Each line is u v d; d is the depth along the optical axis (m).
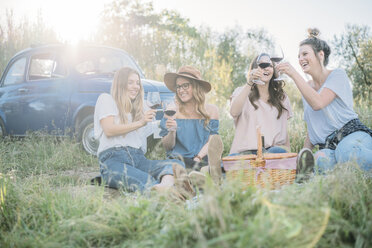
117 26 12.13
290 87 10.99
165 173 3.43
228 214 2.05
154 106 3.96
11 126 7.03
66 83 6.30
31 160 5.27
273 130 3.85
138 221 2.36
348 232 2.09
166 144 3.99
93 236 2.36
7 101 7.07
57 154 5.41
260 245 1.77
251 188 2.32
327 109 3.88
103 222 2.45
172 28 12.20
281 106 3.91
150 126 5.08
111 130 3.62
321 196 2.32
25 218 2.73
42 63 6.80
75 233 2.31
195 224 2.01
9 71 7.37
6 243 2.37
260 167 2.98
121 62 6.82
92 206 2.82
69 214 2.64
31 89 6.73
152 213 2.47
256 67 3.83
